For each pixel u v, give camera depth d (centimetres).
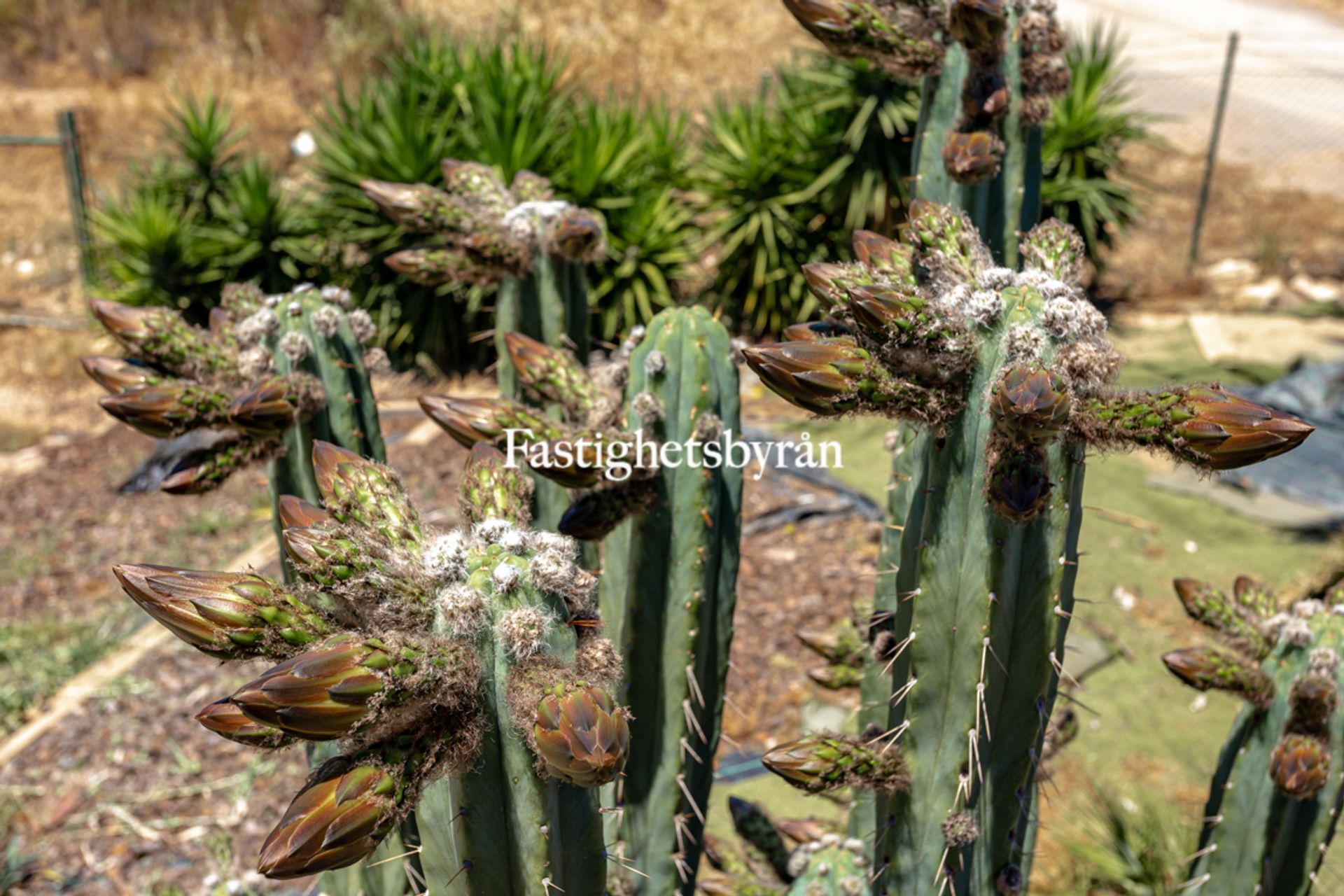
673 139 892
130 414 173
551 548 122
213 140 862
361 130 809
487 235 229
